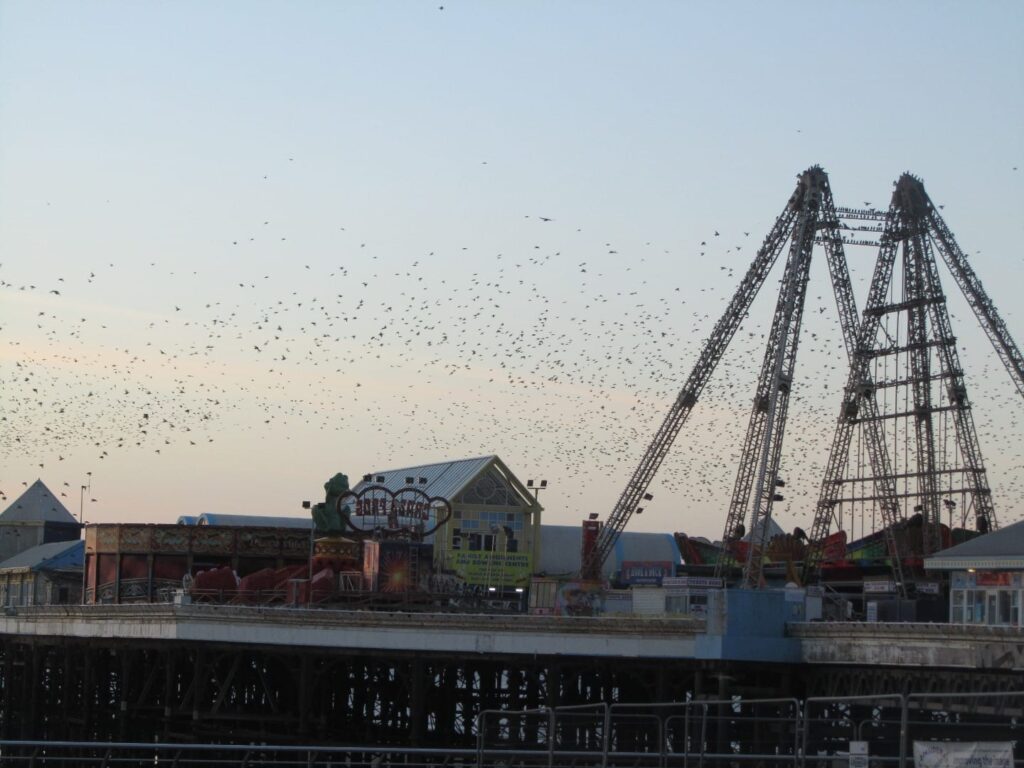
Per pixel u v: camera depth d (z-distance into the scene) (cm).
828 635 6944
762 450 11125
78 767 9481
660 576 11988
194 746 3962
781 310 11738
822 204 12012
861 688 6800
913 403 12144
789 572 11156
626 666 7619
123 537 11769
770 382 11644
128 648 9306
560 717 4734
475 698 8875
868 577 11481
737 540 11731
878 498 11600
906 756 3653
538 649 7675
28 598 15938
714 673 7144
